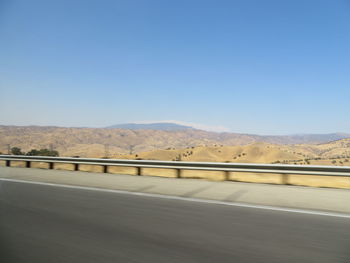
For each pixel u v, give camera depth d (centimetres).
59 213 547
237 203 624
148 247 371
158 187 835
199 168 1025
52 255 348
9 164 1504
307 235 414
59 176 1092
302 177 1081
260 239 398
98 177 1058
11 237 412
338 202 622
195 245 377
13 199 679
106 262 327
